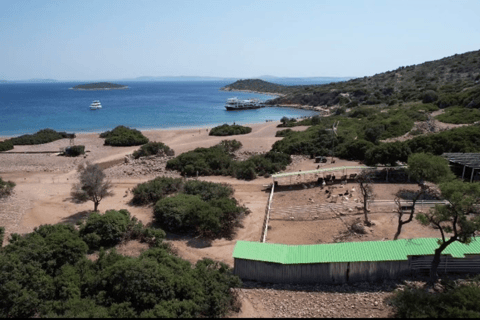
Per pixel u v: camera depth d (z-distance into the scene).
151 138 70.94
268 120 105.81
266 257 18.05
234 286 16.61
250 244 19.41
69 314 13.96
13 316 14.87
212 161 43.25
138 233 24.20
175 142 66.19
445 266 17.44
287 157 45.03
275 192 33.91
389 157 37.75
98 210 30.14
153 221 27.52
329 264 17.33
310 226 25.30
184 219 25.73
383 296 15.80
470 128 40.91
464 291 14.23
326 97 144.00
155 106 147.12
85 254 20.77
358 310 14.86
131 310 14.15
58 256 18.62
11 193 34.31
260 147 57.88
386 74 159.50
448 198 16.12
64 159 51.56
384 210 26.55
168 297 15.34
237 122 102.44
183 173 41.59
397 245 18.12
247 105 141.00
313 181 35.72
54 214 29.44
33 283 16.11
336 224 25.09
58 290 16.38
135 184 37.91
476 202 16.06
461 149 36.59
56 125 92.44
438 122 55.53
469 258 17.28
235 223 26.66
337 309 15.08
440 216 16.12
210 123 100.00
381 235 22.56
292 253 18.36
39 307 15.27
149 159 48.62
